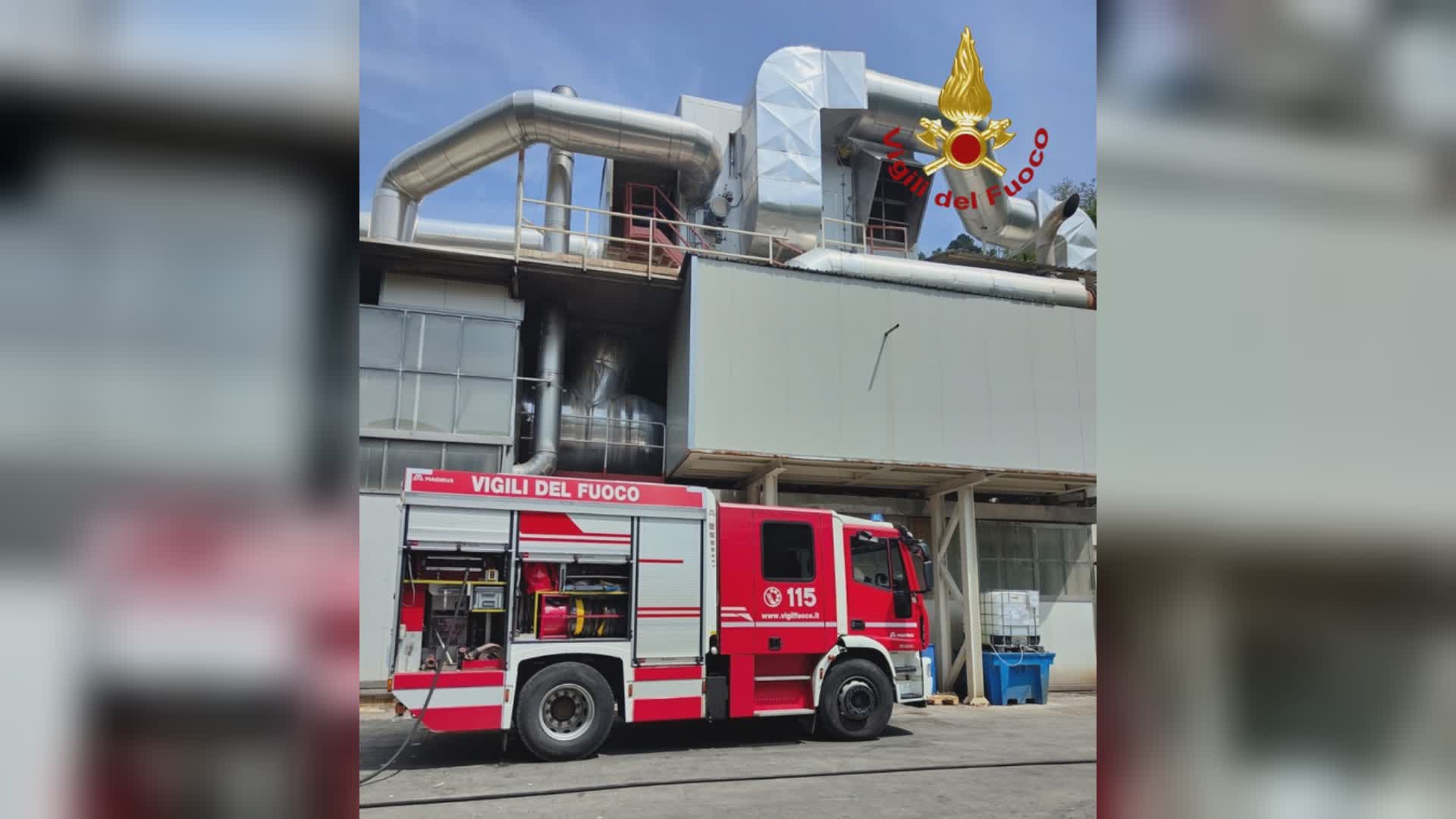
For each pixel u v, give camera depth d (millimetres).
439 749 8555
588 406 14047
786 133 17688
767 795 6520
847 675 9188
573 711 8039
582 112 14461
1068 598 14984
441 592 7902
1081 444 13383
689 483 13953
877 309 12852
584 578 8359
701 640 8531
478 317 12523
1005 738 9500
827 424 12211
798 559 9227
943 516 14133
